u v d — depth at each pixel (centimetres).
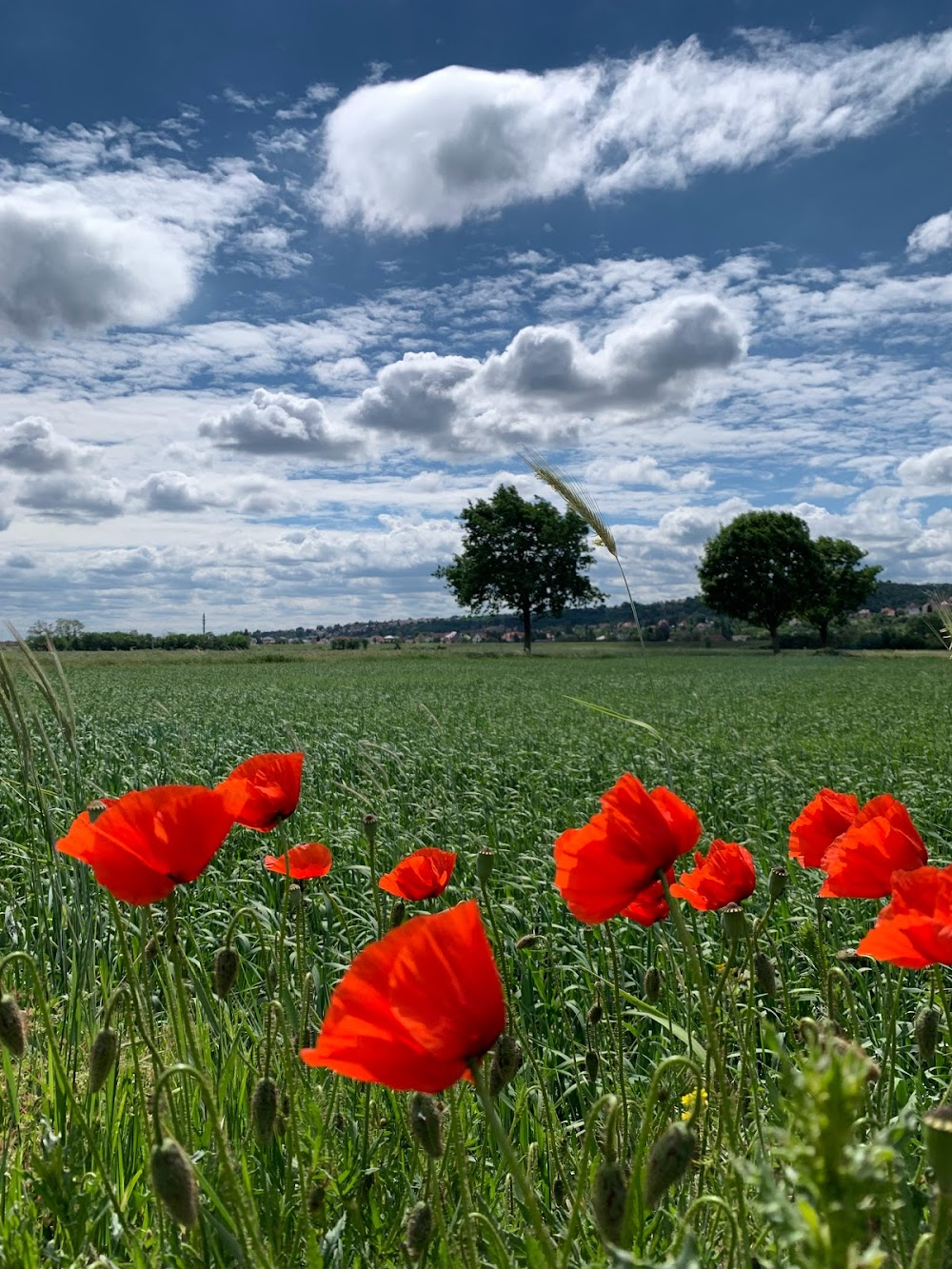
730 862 219
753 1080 203
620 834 166
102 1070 171
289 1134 194
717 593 8338
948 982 372
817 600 8325
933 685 3647
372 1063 120
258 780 250
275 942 428
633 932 568
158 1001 379
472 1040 120
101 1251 191
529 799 1011
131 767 1103
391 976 117
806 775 1166
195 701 2761
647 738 1620
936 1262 106
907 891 152
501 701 2775
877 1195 90
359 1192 216
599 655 8106
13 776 927
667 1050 340
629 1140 226
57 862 372
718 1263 174
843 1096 85
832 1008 236
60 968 450
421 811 877
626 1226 147
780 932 555
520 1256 188
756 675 4672
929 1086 366
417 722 1977
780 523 8244
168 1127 190
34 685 395
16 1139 244
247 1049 326
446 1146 204
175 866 177
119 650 7969
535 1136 276
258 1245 138
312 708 2416
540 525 8025
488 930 380
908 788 1016
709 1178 184
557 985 482
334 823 844
